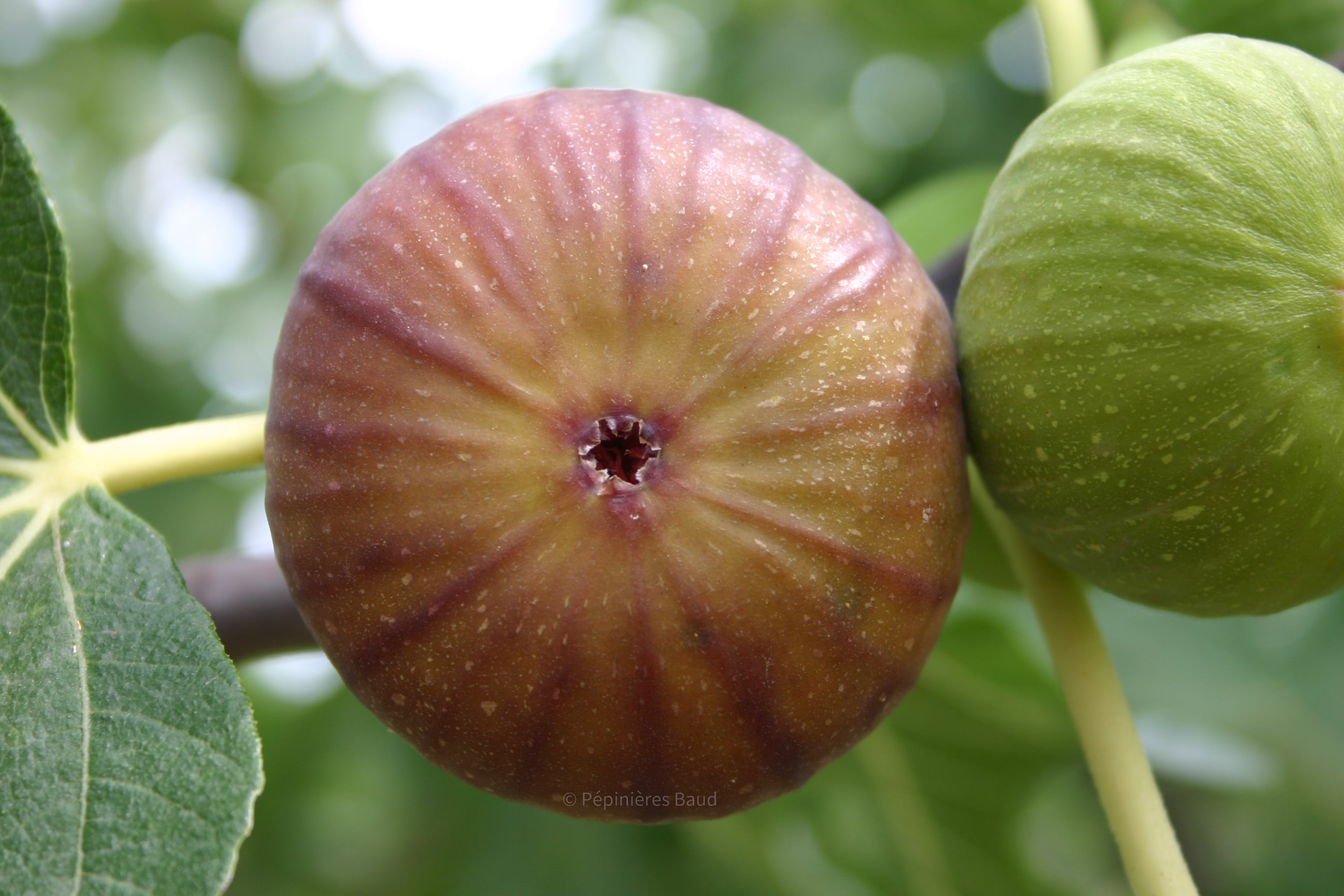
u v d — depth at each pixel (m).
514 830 0.32
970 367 0.20
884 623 0.19
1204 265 0.19
